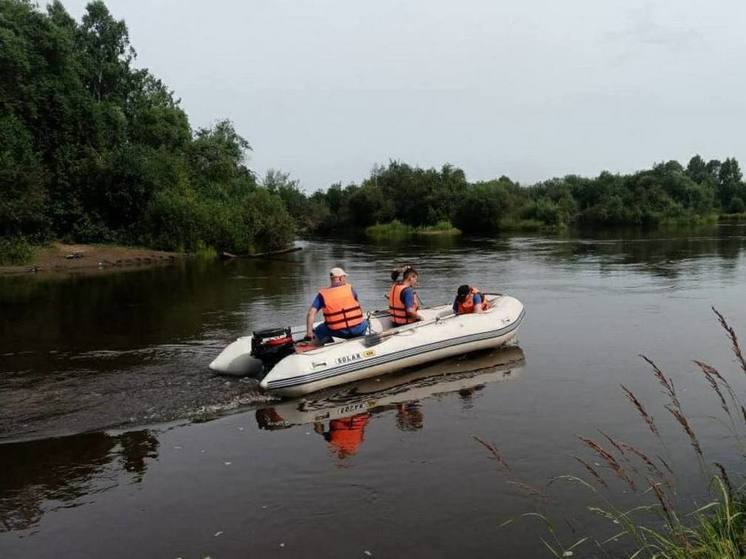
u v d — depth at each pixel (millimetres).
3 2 30750
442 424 6031
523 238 38688
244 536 4055
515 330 9164
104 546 3975
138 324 11406
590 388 7074
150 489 4758
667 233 39625
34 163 25516
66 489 4777
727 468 4789
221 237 28953
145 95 46531
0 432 5930
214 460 5277
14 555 3893
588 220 56375
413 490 4633
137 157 29391
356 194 57750
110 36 43250
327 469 5051
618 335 9734
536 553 3750
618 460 5059
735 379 7242
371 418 6273
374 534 4031
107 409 6531
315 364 7141
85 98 31391
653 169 61906
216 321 11625
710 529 3295
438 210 54969
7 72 28172
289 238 32094
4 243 23188
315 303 7906
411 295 8617
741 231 40750
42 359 8680
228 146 48156
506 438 5613
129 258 25000
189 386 7277
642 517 4102
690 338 9406
